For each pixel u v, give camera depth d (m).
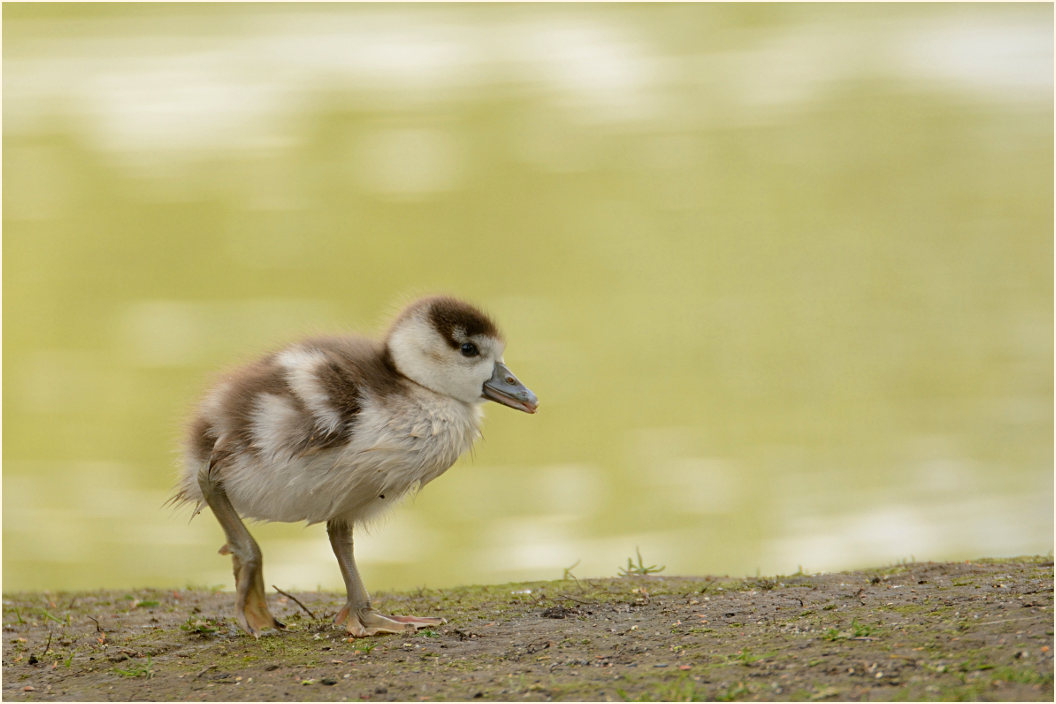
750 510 13.86
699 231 26.78
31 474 15.66
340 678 6.10
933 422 16.58
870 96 36.25
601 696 5.42
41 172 31.78
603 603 7.50
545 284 23.66
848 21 43.69
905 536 12.88
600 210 28.42
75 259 26.08
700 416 17.00
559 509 14.10
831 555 12.53
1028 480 14.39
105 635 7.43
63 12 46.69
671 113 35.34
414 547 13.06
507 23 45.84
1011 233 25.59
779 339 20.19
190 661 6.66
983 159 30.86
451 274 24.36
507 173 31.12
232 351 19.98
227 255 25.98
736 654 5.86
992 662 5.25
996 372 18.47
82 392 18.53
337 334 7.79
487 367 7.42
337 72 40.31
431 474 7.16
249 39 43.84
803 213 27.69
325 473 6.75
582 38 43.41
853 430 16.33
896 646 5.63
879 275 23.61
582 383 18.41
